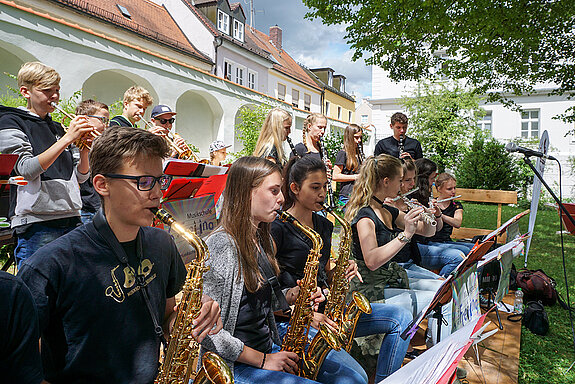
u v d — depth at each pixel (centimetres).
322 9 745
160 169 142
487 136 1661
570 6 626
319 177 236
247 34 2147
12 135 244
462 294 231
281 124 391
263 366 175
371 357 258
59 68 782
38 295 123
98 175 135
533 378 283
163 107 393
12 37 695
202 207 304
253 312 184
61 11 971
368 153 2127
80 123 247
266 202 186
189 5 1550
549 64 803
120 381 138
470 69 895
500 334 337
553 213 1116
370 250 251
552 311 398
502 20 639
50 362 134
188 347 159
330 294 248
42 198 257
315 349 200
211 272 173
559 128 1748
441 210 439
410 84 1989
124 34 1146
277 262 222
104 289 135
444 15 643
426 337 299
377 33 750
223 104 1277
